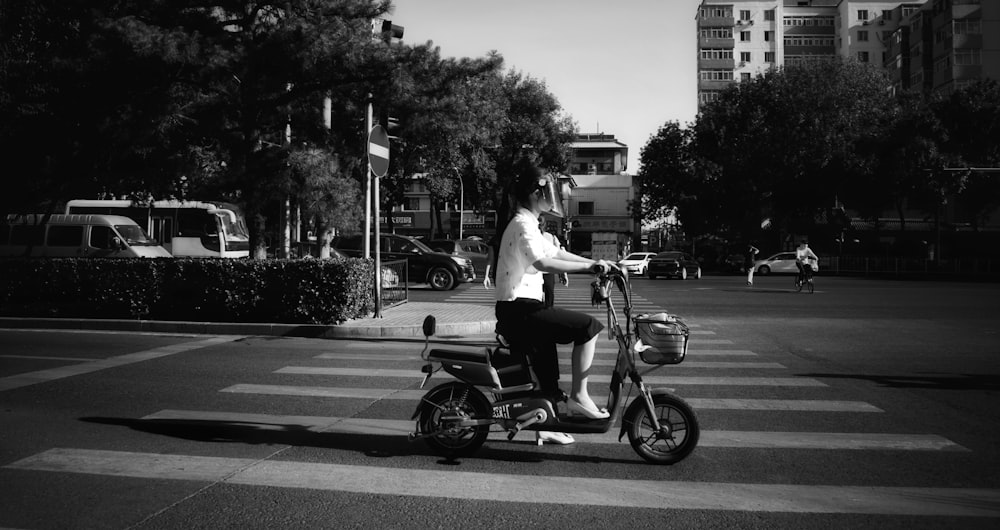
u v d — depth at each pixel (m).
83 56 12.10
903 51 69.38
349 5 13.09
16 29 13.63
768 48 87.12
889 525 3.58
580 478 4.34
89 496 3.99
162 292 12.12
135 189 15.03
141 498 3.96
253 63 12.48
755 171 48.41
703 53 87.44
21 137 13.85
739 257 48.78
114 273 12.27
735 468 4.54
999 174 42.28
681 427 4.77
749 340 10.94
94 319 11.90
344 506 3.84
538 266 4.46
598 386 7.24
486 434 4.68
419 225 68.69
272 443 5.11
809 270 23.69
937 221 43.16
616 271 4.49
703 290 24.91
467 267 23.09
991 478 4.33
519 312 4.56
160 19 12.66
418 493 4.05
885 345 10.39
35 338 10.52
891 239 55.53
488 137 30.33
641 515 3.71
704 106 53.41
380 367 8.30
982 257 44.31
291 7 13.05
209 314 11.99
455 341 10.70
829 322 13.72
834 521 3.63
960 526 3.57
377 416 5.93
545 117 45.00
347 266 11.73
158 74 12.69
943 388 7.14
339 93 13.62
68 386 7.06
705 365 8.54
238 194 13.16
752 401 6.52
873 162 43.78
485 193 46.03
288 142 13.49
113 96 12.99
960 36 57.72
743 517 3.69
